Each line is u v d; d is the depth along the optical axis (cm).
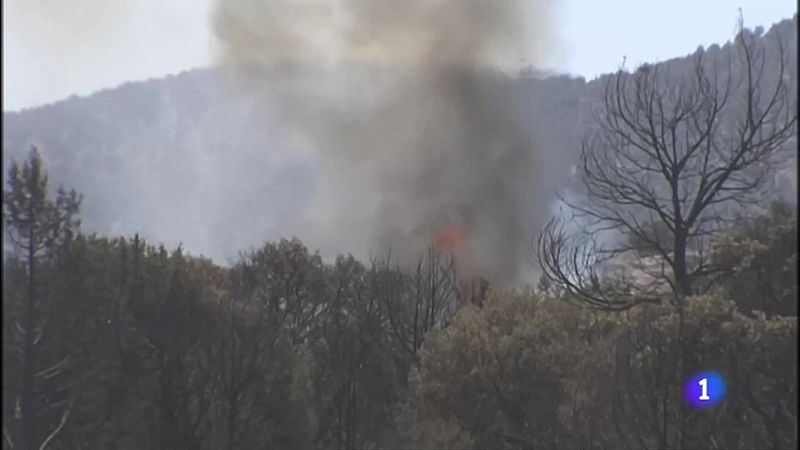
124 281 7750
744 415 6150
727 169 7600
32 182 5288
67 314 5941
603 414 6669
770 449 6062
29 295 5091
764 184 7450
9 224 5122
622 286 7856
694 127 7838
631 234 8150
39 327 5222
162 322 8081
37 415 5181
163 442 7881
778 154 7344
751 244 7156
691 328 6266
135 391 7569
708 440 6156
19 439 4975
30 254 5234
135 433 7519
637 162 8031
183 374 8119
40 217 5297
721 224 7819
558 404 7988
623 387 6406
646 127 8000
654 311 6744
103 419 7019
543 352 8250
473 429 8362
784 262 7038
